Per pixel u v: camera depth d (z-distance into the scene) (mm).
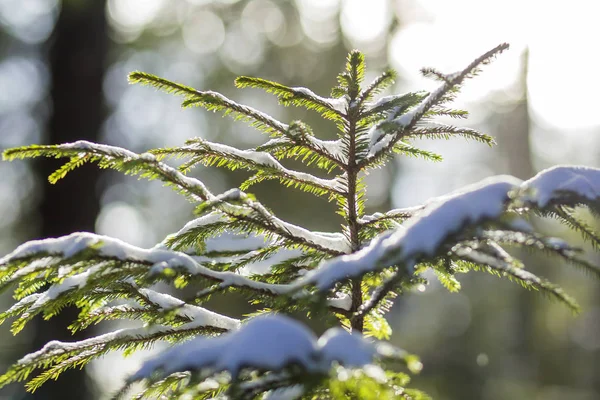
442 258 2195
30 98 13000
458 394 17312
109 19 11242
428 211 1841
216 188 14594
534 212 2035
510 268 2195
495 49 2219
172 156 2629
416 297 21766
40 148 2311
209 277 2250
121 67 14781
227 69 16422
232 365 1501
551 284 2178
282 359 1497
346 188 2727
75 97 10586
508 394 18109
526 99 17031
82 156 2400
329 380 1502
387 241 1854
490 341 19984
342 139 2674
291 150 2705
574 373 19938
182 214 16000
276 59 17266
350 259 1878
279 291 2367
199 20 15930
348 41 17109
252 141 15438
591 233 2029
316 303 2012
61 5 10422
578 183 1852
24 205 12867
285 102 2580
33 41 12516
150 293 2557
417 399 2025
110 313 2541
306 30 17438
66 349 2398
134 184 15305
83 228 10320
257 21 17156
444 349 18672
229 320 2570
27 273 2125
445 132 2588
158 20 13930
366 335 2594
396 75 2480
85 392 9523
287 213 13711
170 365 1614
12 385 9664
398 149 2727
